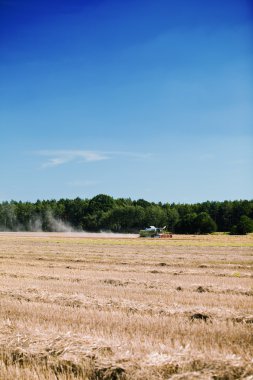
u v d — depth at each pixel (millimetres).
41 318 12117
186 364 7969
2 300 14750
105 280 19484
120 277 20719
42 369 8328
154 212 119062
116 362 8172
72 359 8484
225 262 28188
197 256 32750
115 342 9281
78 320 11727
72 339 9445
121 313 12539
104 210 136625
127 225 120250
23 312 12805
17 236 76938
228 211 120938
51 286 17922
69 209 144125
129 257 32125
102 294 15883
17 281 19609
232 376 7594
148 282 18781
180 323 11250
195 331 10469
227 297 15266
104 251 38344
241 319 11672
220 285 17828
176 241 54875
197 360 8086
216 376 7594
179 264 26859
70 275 21453
